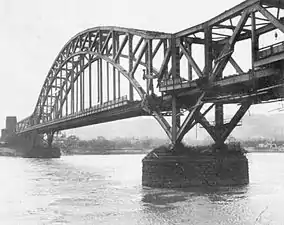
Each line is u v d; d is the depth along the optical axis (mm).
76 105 79875
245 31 36844
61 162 110562
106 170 73125
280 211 27625
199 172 37938
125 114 54625
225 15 33938
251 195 33906
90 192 39438
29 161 117312
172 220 25672
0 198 36625
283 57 26906
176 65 40312
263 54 28766
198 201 31453
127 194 36750
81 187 43938
